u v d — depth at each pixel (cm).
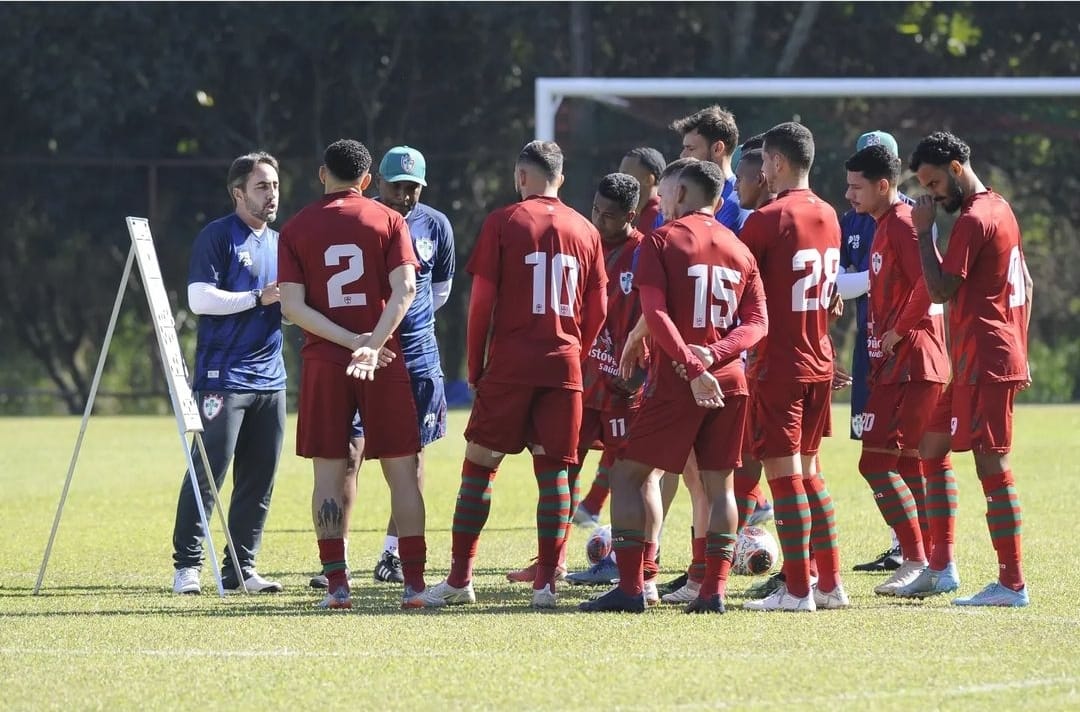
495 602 2736
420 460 3192
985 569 3073
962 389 2658
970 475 5028
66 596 2828
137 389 11081
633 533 2591
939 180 2664
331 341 2631
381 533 3847
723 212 3014
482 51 10400
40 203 10381
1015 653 2200
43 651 2258
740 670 2091
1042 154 9525
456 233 10512
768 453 2591
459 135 10506
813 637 2327
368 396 2645
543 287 2639
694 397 2494
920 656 2181
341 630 2412
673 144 9056
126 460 5922
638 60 10569
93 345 11194
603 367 2942
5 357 10969
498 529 3891
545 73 10481
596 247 2703
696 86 7606
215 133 10469
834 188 9069
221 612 2612
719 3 10369
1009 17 10225
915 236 2761
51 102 10162
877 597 2773
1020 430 6706
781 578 2756
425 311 3175
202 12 10194
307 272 2647
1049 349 9988
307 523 4016
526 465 5700
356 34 10306
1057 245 9831
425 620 2506
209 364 2959
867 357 3022
